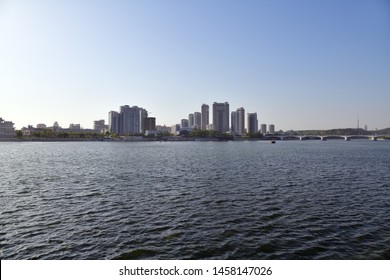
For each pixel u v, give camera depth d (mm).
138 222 27875
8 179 53812
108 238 23859
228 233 25000
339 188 45219
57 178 55156
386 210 32438
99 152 143750
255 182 50375
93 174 60844
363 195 40188
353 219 29109
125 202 35688
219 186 46438
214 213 30891
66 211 31656
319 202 35875
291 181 51562
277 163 85438
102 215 30188
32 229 25953
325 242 23281
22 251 21484
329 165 80312
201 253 21234
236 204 34719
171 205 34219
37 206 33781
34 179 53906
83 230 25688
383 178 56062
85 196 39062
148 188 44812
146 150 165625
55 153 133875
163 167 74188
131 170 67812
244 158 104688
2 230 25672
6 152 139625
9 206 33719
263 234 24859
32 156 113875
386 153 140625
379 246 22531
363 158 106875
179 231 25438
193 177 56250
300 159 100875
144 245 22500
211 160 95812
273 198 37906
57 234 24750
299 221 28375
